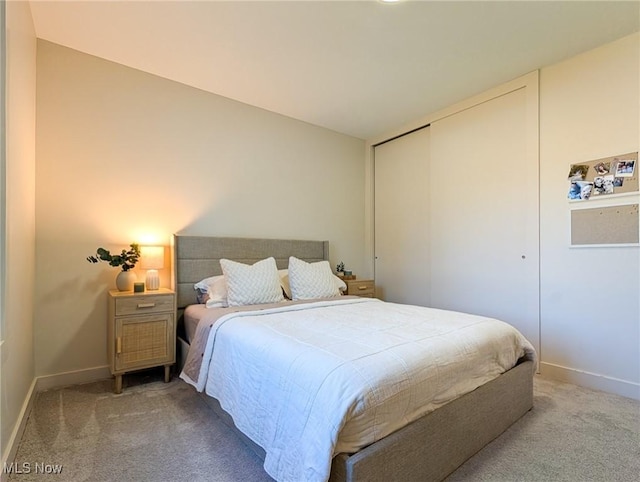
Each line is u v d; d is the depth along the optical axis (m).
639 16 2.20
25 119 2.09
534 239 2.92
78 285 2.66
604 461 1.64
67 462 1.61
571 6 2.10
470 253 3.41
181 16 2.22
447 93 3.30
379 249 4.53
